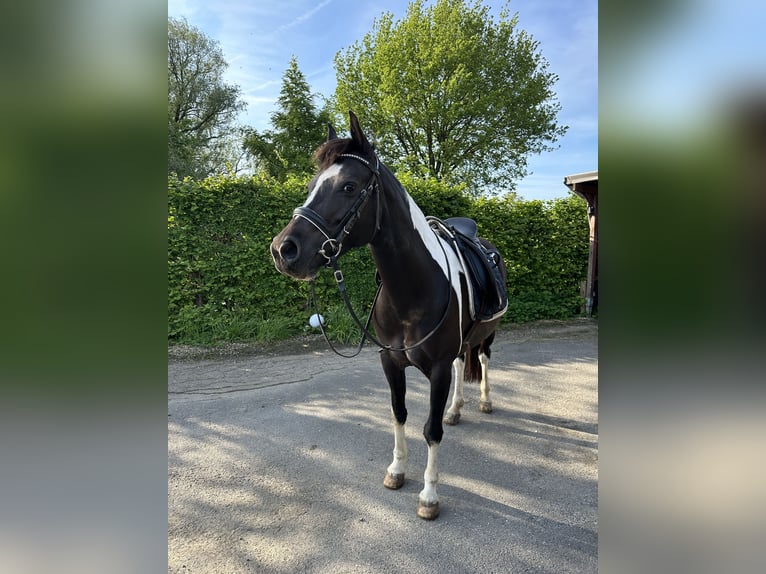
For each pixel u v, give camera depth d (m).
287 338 5.94
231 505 2.43
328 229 1.89
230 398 4.02
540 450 3.07
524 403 3.95
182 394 4.12
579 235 7.75
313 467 2.84
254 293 5.90
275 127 20.77
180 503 2.45
